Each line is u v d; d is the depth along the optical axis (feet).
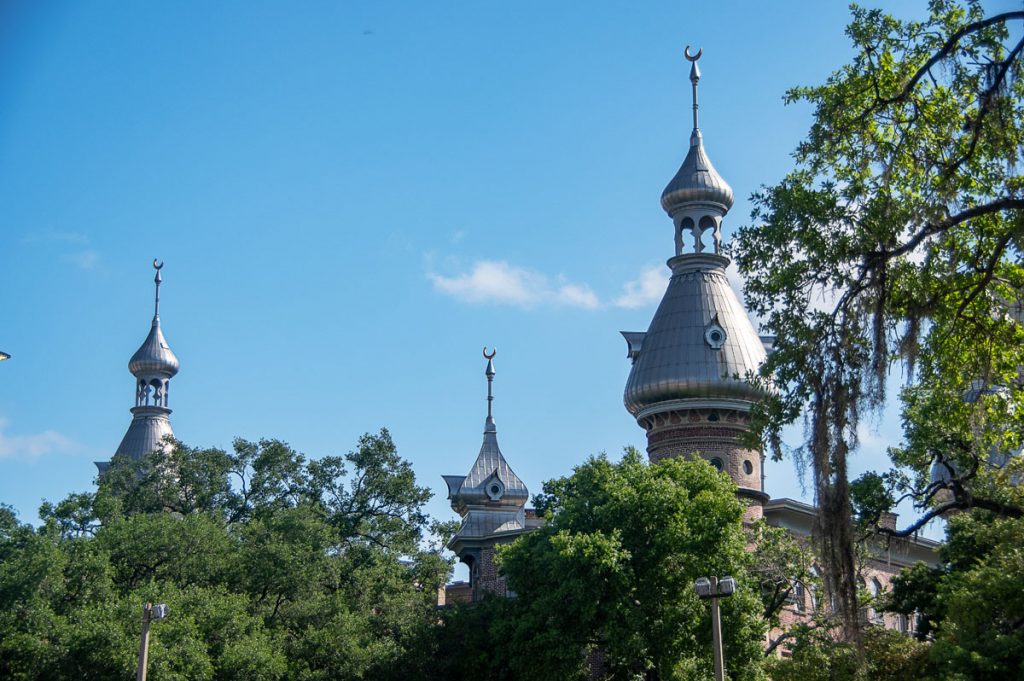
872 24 103.60
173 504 278.67
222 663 198.08
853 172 104.06
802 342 97.71
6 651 191.52
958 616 136.56
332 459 278.67
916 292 99.55
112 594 208.64
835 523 95.40
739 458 240.32
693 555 188.03
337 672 209.05
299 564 226.79
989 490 135.95
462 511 287.07
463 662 211.20
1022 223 93.91
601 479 201.26
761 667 186.19
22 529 217.56
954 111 100.27
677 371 239.71
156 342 402.93
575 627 190.80
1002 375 113.19
